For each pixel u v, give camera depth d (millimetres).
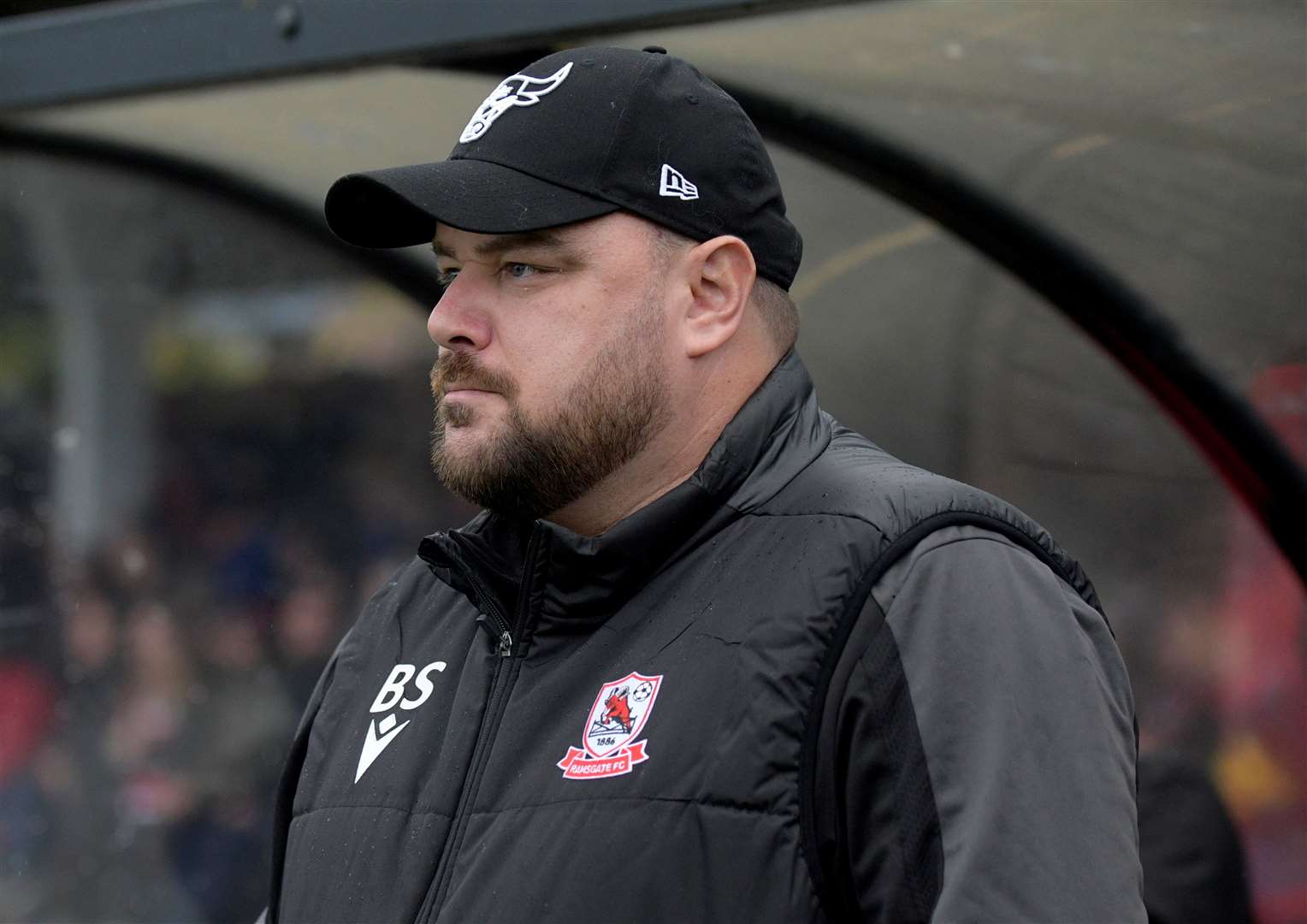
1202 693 10250
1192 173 8211
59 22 8641
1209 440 9602
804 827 3584
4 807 13875
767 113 8375
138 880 13500
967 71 7629
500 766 4035
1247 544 10141
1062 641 3715
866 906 3562
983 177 8750
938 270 10125
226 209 11836
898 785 3541
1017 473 10711
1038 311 10320
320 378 15008
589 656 4074
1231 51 7020
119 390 15219
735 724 3689
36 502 15188
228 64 8016
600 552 4031
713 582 3998
